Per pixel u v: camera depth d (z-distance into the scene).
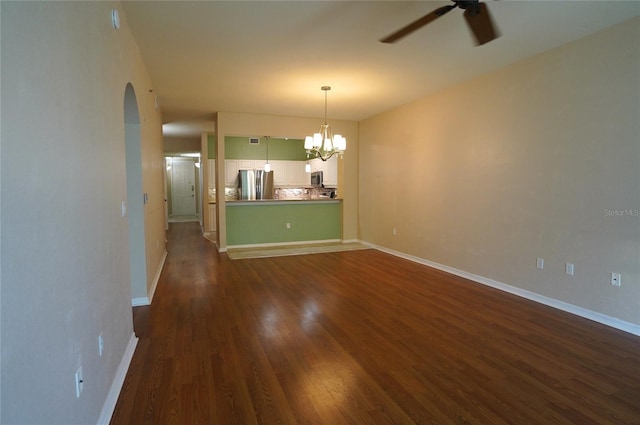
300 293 3.79
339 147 4.98
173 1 2.44
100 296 1.72
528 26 2.85
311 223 7.07
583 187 3.10
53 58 1.19
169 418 1.77
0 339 0.82
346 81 4.23
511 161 3.75
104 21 1.96
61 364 1.20
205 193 8.30
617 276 2.88
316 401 1.93
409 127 5.34
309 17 2.70
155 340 2.66
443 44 3.18
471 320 3.06
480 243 4.18
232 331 2.83
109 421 1.73
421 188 5.14
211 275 4.54
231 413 1.82
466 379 2.15
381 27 2.87
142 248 3.41
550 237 3.39
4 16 0.87
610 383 2.10
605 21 2.78
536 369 2.26
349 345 2.59
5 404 0.84
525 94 3.57
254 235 6.69
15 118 0.92
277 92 4.73
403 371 2.24
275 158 9.05
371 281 4.25
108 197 1.96
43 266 1.07
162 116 6.20
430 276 4.47
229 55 3.42
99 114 1.80
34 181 1.02
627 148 2.79
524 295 3.66
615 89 2.85
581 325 2.94
